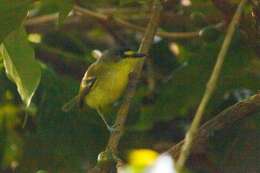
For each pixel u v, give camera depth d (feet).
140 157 28.96
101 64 42.32
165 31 48.01
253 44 37.68
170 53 49.47
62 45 52.75
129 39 52.70
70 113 43.27
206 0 41.11
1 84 43.27
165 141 45.50
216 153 37.70
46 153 43.24
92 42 54.70
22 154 44.01
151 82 47.03
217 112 42.52
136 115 43.78
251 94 43.16
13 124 45.09
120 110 33.35
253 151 37.50
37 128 43.42
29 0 31.86
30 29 51.03
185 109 43.19
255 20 36.27
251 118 37.91
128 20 49.83
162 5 39.14
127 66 41.34
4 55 33.50
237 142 37.70
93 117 43.42
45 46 49.19
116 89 42.01
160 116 43.39
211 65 40.45
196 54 40.40
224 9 36.86
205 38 39.11
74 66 50.93
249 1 35.58
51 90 43.39
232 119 32.99
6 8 31.60
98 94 42.45
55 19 50.62
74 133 43.06
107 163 30.14
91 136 43.11
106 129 43.32
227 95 43.11
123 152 43.24
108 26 49.78
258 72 40.60
